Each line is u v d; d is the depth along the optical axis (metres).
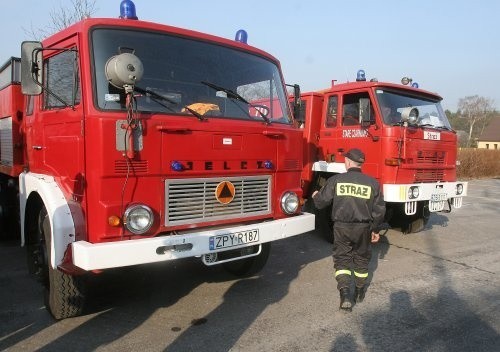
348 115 7.89
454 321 4.46
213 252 4.02
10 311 4.47
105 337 3.94
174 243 3.74
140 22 4.11
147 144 3.74
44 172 4.54
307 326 4.26
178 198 3.95
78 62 3.82
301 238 8.04
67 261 3.65
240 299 4.93
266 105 4.97
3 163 6.06
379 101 7.36
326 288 5.34
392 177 7.07
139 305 4.69
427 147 7.53
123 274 5.68
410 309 4.75
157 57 4.15
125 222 3.65
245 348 3.79
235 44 4.83
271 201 4.69
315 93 8.33
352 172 4.85
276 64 5.24
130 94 3.56
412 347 3.89
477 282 5.71
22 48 3.80
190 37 4.44
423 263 6.57
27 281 5.35
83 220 3.68
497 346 3.94
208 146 4.10
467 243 8.00
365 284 5.40
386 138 7.09
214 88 4.47
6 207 6.59
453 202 8.16
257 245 4.59
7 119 5.70
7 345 3.76
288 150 4.83
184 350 3.73
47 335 3.96
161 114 3.91
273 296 5.04
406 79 8.14
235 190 4.35
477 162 24.98
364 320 4.43
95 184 3.57
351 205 4.72
